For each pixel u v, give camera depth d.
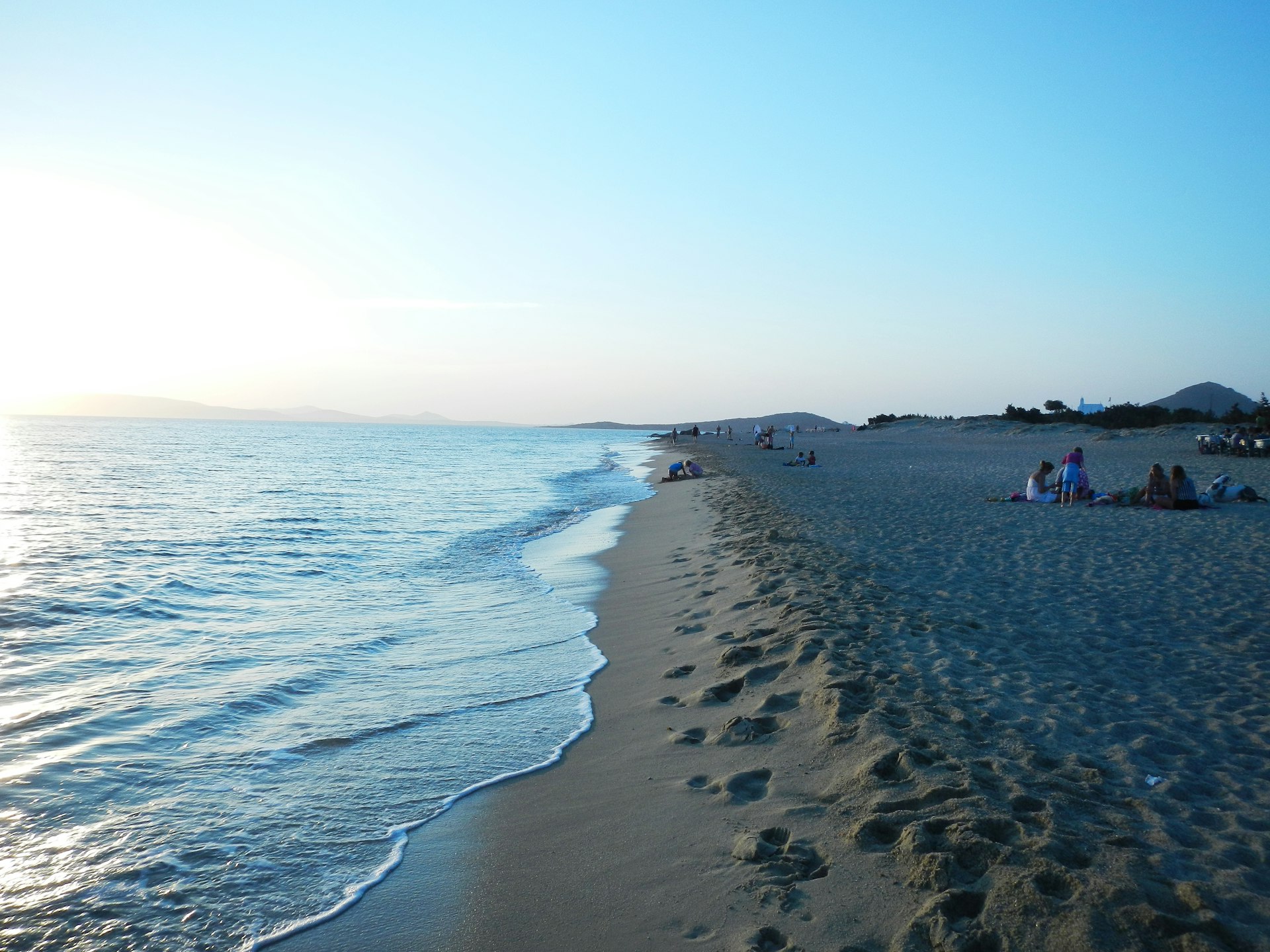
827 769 4.75
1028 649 7.02
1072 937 2.98
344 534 17.88
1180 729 5.23
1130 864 3.45
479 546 16.31
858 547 12.30
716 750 5.37
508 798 5.03
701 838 4.23
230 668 7.71
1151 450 38.59
